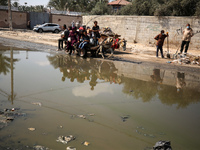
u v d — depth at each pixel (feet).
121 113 12.80
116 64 30.37
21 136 9.32
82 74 22.76
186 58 36.17
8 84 17.22
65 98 14.85
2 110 12.01
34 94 15.24
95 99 15.10
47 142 8.98
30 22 123.03
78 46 35.27
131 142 9.50
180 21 49.19
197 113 13.56
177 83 21.13
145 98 16.05
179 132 10.78
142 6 60.54
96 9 89.61
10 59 28.86
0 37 61.16
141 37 57.77
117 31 63.72
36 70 23.27
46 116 11.64
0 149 8.18
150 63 32.91
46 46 47.50
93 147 8.85
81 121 11.31
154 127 11.18
